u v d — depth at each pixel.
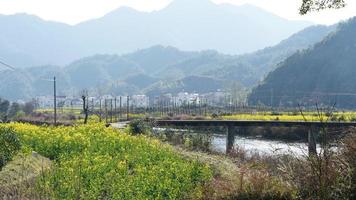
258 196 10.63
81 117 71.75
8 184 12.91
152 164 18.67
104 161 16.11
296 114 86.38
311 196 9.08
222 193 11.33
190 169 16.27
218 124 56.94
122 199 13.03
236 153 28.58
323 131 9.24
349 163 9.07
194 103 128.50
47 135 21.86
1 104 105.56
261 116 80.50
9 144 16.28
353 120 64.81
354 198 8.75
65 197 12.34
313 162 9.09
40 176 13.82
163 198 13.98
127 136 24.08
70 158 18.06
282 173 11.55
